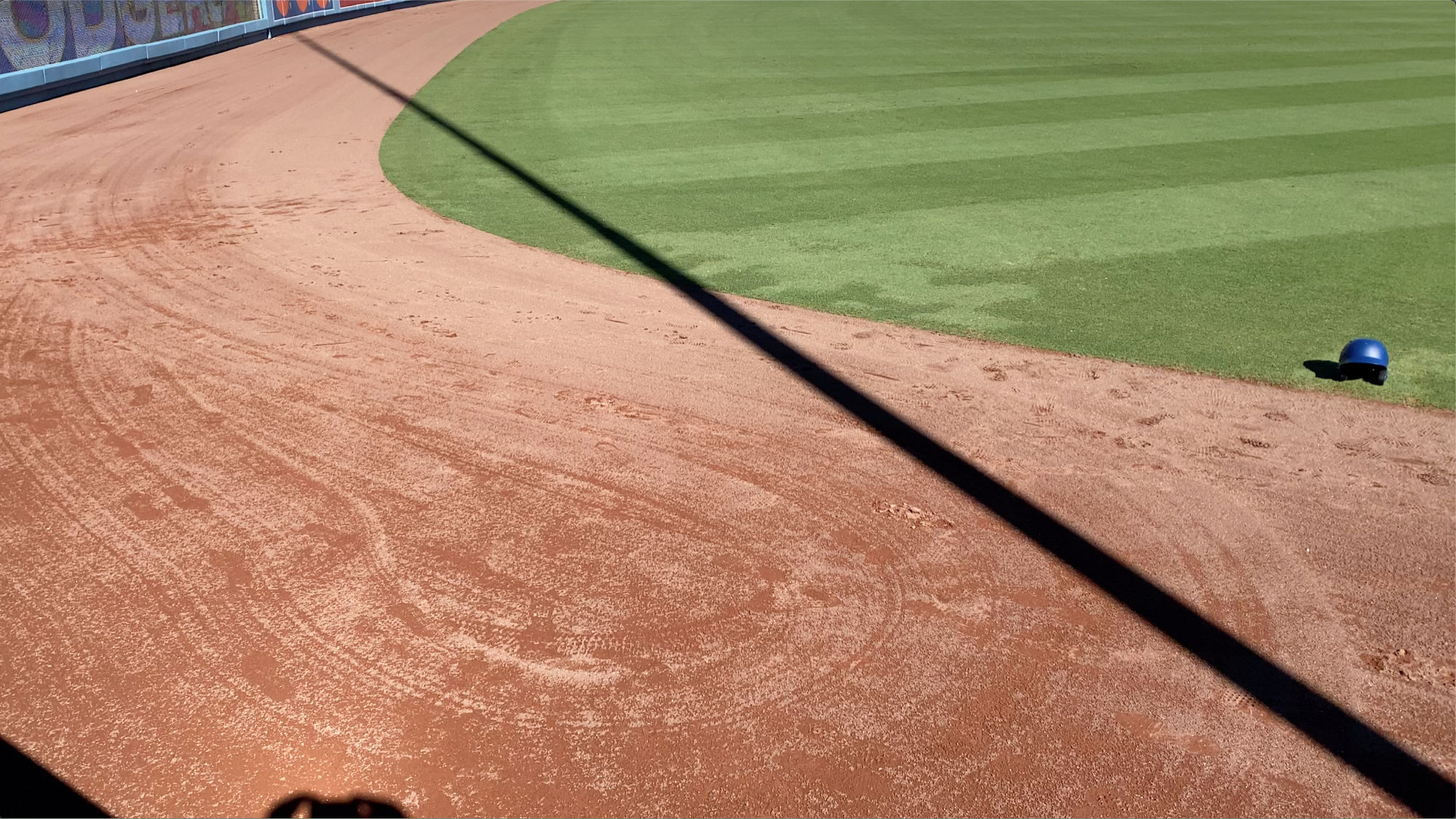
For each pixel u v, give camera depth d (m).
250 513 3.84
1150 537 3.80
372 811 2.51
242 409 4.77
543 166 10.36
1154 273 7.05
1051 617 3.31
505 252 7.52
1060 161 10.55
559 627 3.21
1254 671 3.08
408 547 3.63
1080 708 2.91
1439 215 8.60
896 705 2.91
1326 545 3.78
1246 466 4.39
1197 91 15.10
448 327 5.95
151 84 15.67
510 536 3.72
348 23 26.45
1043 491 4.12
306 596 3.34
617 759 2.69
